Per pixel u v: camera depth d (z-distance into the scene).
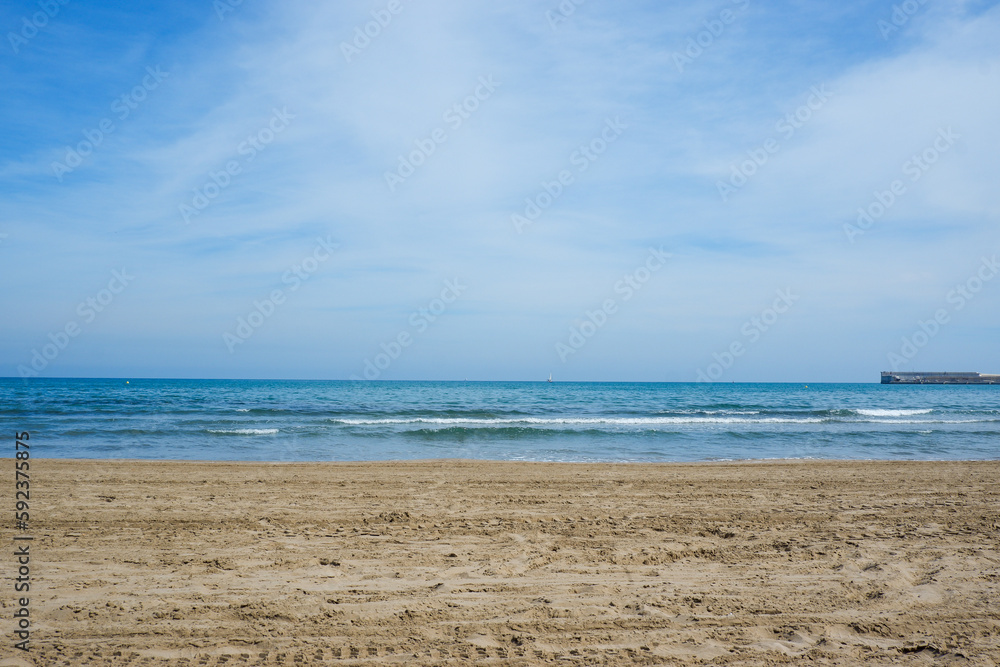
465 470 13.28
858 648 4.29
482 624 4.69
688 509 9.22
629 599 5.24
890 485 11.56
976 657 4.12
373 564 6.21
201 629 4.53
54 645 4.20
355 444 20.09
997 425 29.11
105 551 6.58
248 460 16.55
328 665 4.00
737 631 4.57
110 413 32.66
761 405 50.19
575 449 19.50
